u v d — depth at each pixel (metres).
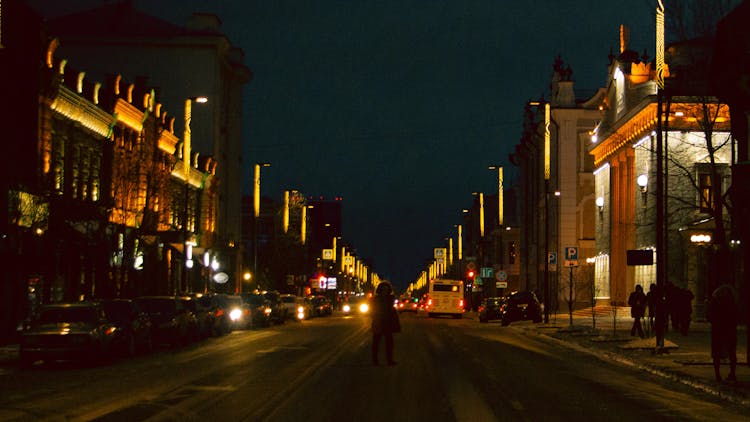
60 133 41.50
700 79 35.22
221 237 79.31
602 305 62.75
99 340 24.95
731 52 25.02
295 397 16.56
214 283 73.44
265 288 87.56
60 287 40.09
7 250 32.06
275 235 93.50
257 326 49.88
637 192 54.00
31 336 24.39
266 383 19.09
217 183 76.25
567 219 75.19
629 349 28.50
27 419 13.95
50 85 38.44
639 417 14.38
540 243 83.88
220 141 79.69
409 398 16.45
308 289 106.94
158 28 77.38
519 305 51.59
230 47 80.31
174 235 51.72
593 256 74.50
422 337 38.72
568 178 75.56
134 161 48.09
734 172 21.75
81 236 37.03
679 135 49.72
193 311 35.75
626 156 57.47
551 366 24.03
